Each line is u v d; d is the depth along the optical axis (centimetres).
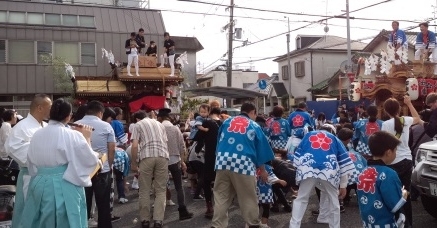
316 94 2912
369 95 1152
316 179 493
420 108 1062
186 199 806
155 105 1681
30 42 2078
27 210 358
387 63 1103
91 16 2244
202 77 4150
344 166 502
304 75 3105
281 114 889
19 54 2061
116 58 2217
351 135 653
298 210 501
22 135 415
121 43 2233
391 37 1120
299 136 763
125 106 1706
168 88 1725
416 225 582
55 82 2064
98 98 1672
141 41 1705
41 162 362
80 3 2430
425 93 1016
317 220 609
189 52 3031
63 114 372
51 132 366
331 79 2723
